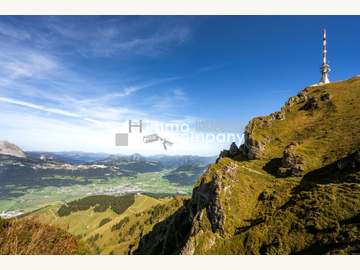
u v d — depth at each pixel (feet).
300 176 267.18
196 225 255.50
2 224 93.66
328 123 346.13
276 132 372.17
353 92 406.82
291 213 211.41
